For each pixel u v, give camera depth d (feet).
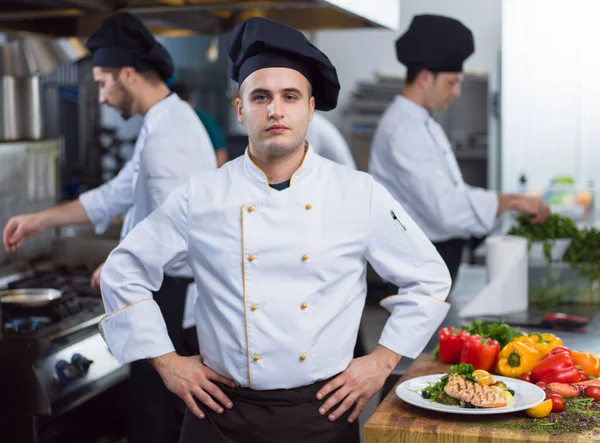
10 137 12.36
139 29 10.08
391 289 10.52
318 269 6.57
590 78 20.01
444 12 30.55
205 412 6.79
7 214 11.94
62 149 18.52
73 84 17.92
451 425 6.41
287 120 6.34
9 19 11.96
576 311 10.68
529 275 11.08
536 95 20.36
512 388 6.99
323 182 6.73
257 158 6.69
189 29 12.86
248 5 11.21
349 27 12.25
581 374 7.43
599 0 19.62
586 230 11.27
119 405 11.14
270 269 6.57
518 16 20.07
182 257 6.99
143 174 10.20
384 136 11.96
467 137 27.37
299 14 12.40
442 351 8.09
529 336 8.27
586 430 6.26
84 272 12.38
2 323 9.30
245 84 6.44
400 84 28.30
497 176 24.40
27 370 9.20
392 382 8.54
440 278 6.98
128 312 6.90
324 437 6.66
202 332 6.90
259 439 6.65
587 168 20.34
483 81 27.07
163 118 10.18
